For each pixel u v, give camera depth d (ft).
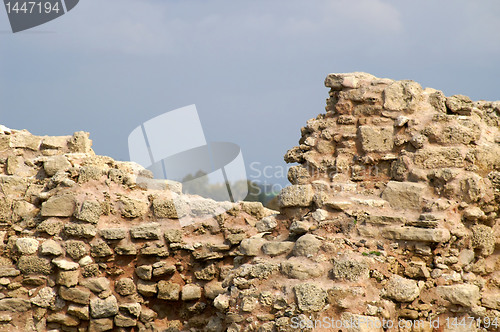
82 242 55.06
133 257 56.03
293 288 44.24
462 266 45.06
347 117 49.52
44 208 55.77
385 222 45.75
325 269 44.75
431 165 46.93
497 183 46.09
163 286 55.77
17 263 55.36
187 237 56.65
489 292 45.29
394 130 48.26
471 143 47.11
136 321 55.21
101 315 54.44
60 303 54.70
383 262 44.55
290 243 47.14
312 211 48.44
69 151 59.06
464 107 48.26
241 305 45.09
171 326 55.52
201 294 55.93
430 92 49.60
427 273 44.52
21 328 54.65
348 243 45.55
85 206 55.31
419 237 44.62
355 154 48.98
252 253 48.26
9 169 57.88
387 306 43.62
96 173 56.90
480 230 45.39
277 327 43.65
